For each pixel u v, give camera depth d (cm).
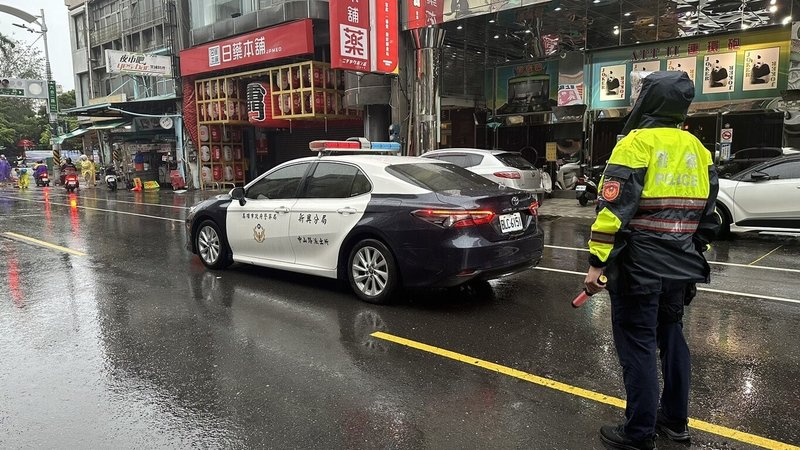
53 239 1062
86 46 3206
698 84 1493
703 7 1411
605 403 359
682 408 309
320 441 319
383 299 574
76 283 702
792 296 602
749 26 1362
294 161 675
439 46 1554
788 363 419
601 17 1554
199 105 2239
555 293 625
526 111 1812
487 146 1917
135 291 656
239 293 637
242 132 2392
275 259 680
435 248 529
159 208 1684
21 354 461
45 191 2548
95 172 2906
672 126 290
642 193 281
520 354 444
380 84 1633
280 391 383
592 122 1681
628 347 297
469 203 532
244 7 2038
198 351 460
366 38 1457
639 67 1578
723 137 1459
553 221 1239
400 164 615
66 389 393
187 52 2158
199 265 799
